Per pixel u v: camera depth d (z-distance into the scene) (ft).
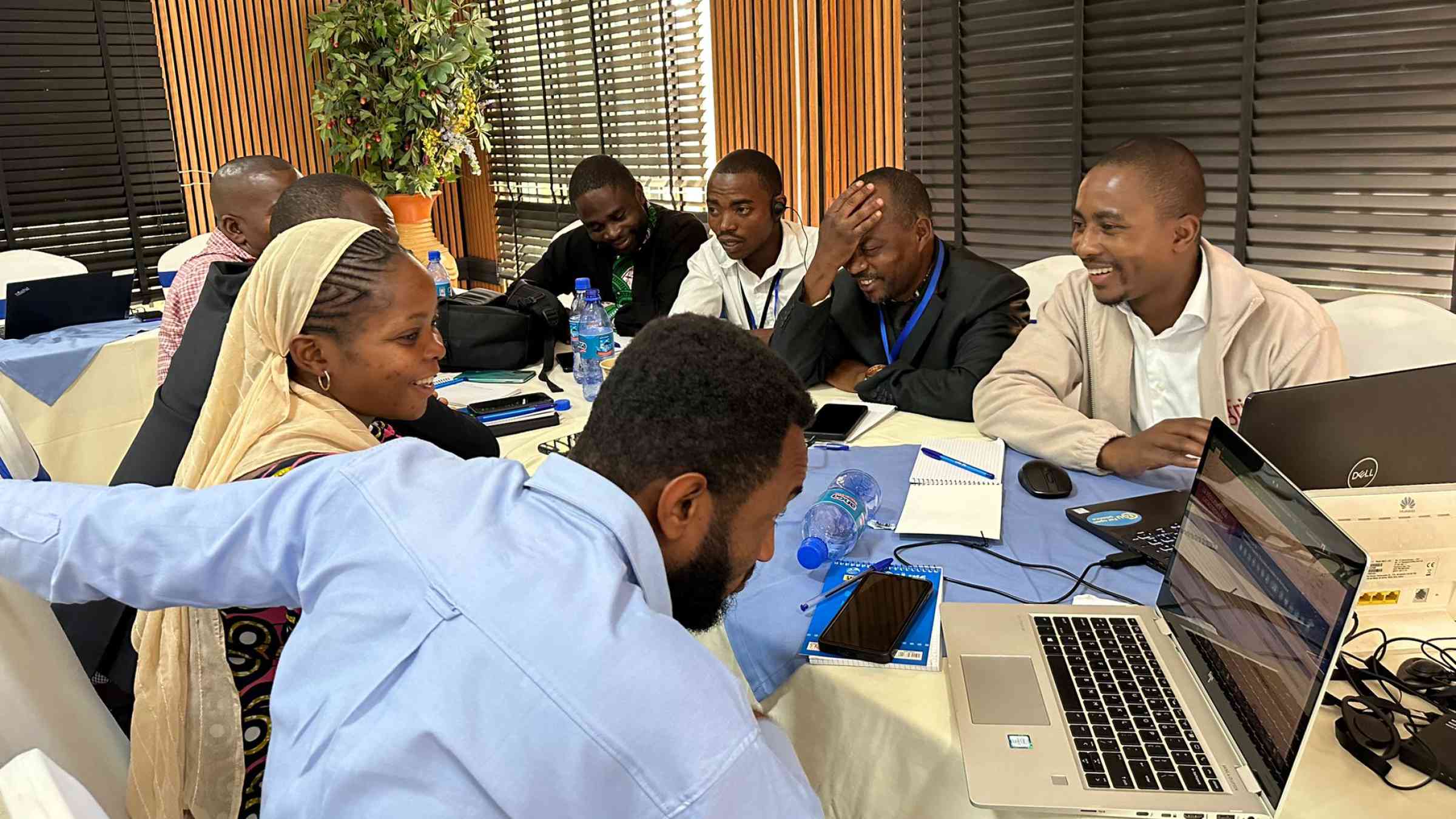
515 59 17.34
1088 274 5.80
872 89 12.12
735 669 3.92
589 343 7.65
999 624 3.71
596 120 16.02
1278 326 5.46
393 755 2.14
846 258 6.90
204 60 15.88
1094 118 10.34
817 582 4.17
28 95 13.93
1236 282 5.39
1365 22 8.50
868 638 3.59
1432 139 8.41
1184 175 5.20
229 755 3.74
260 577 2.71
